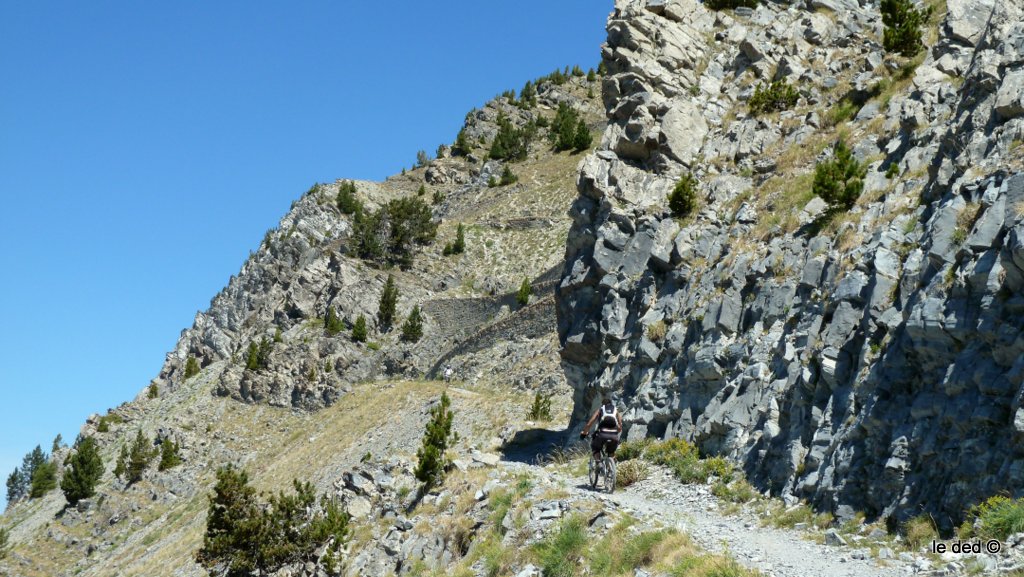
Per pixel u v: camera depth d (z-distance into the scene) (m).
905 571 12.77
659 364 26.36
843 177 23.62
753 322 23.14
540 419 52.00
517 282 110.69
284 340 101.06
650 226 29.88
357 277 106.56
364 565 23.89
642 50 34.88
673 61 34.66
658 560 14.48
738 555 14.20
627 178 31.92
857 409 17.31
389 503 26.92
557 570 16.02
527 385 64.25
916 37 30.27
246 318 122.56
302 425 87.81
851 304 19.17
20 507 101.44
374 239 113.50
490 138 188.12
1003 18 20.84
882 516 15.09
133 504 82.12
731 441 21.14
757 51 34.31
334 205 140.38
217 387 96.75
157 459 88.38
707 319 24.25
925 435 14.99
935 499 14.20
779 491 18.48
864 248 20.41
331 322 99.38
